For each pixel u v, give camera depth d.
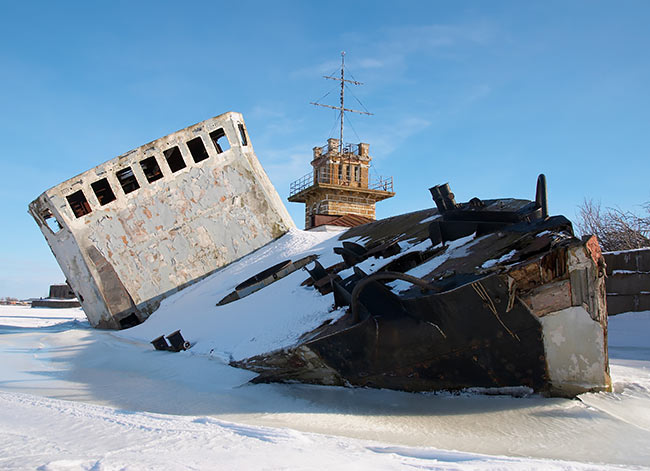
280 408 5.79
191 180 16.91
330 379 6.88
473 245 7.27
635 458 4.04
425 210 13.50
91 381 7.62
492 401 5.89
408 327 6.10
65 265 15.85
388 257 9.43
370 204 42.84
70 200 17.25
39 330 15.77
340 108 43.69
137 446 3.69
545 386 5.94
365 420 5.27
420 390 6.37
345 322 6.92
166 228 16.31
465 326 5.84
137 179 16.38
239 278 14.90
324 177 43.06
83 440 3.87
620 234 22.81
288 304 9.73
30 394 6.66
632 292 13.85
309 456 3.53
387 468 3.29
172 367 8.48
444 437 4.65
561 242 5.77
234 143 17.70
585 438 4.56
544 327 5.77
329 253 13.43
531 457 4.05
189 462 3.29
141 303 15.55
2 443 3.75
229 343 9.13
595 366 5.84
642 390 6.16
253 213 17.45
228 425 4.47
